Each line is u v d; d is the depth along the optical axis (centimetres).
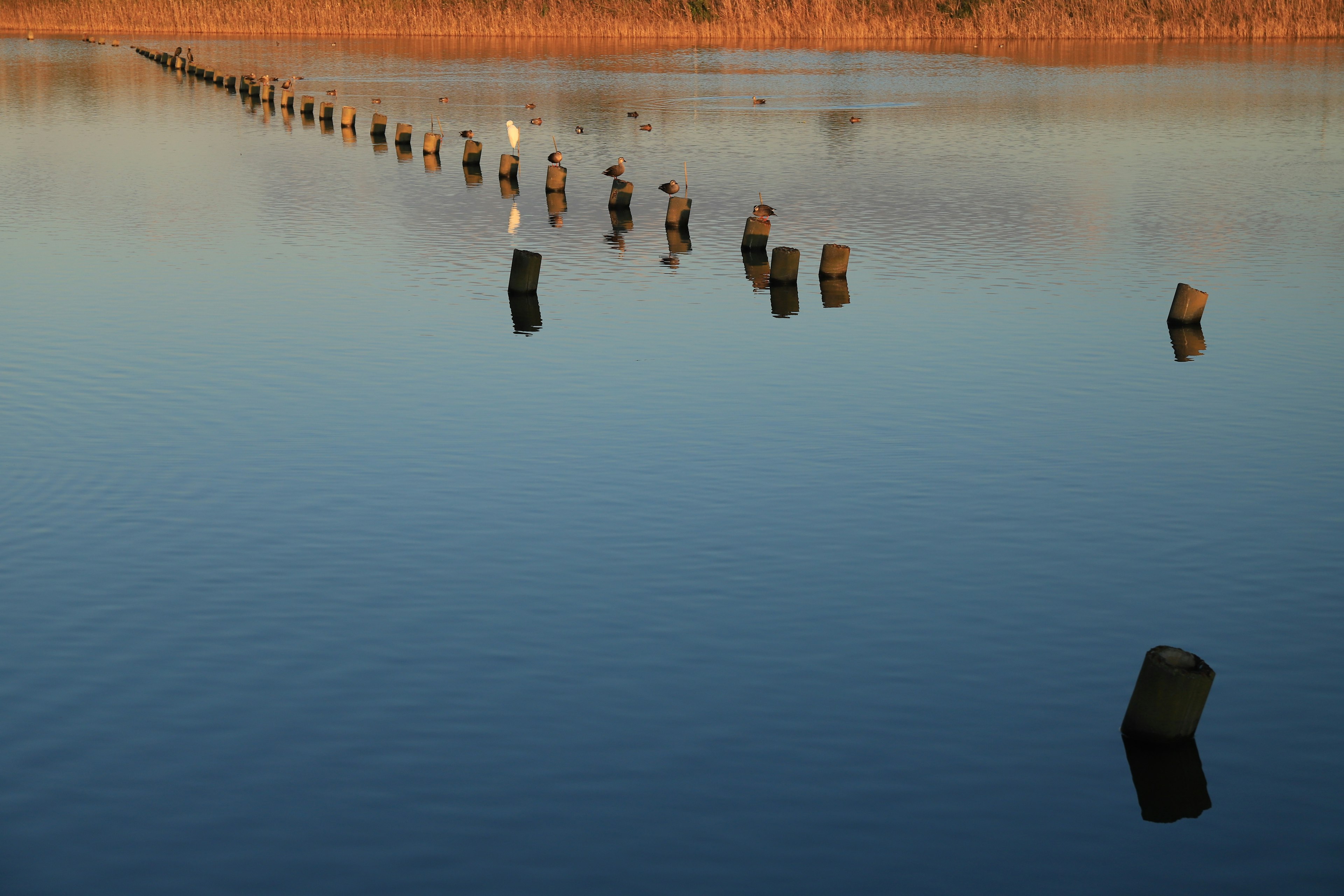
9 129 5028
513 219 3291
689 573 1295
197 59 7862
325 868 868
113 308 2330
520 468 1572
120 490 1502
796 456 1617
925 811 931
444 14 9706
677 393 1861
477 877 860
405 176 3975
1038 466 1590
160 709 1052
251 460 1598
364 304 2375
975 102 5950
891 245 2970
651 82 6819
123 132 4981
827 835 903
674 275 2644
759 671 1112
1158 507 1467
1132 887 859
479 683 1091
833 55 8381
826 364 2011
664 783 959
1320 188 3741
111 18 10112
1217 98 6028
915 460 1606
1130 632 1186
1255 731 1034
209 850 886
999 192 3688
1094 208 3447
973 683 1097
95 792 947
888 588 1266
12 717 1038
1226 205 3469
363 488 1509
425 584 1270
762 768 977
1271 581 1286
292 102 5638
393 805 933
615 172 3441
